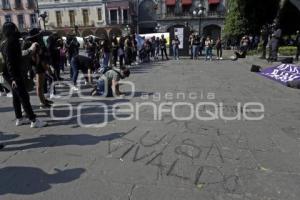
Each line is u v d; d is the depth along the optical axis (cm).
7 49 425
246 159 350
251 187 288
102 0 4391
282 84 869
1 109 615
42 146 399
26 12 4597
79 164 342
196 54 1838
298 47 1338
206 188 287
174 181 300
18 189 291
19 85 448
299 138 418
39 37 605
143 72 1177
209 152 371
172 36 2039
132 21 4469
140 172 321
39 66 577
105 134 441
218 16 4119
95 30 4519
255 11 2380
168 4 4238
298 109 577
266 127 467
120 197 273
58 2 4512
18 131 464
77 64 815
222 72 1162
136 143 403
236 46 2750
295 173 315
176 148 384
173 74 1109
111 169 329
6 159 360
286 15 2288
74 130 462
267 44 1532
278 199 268
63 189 289
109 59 1080
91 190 286
